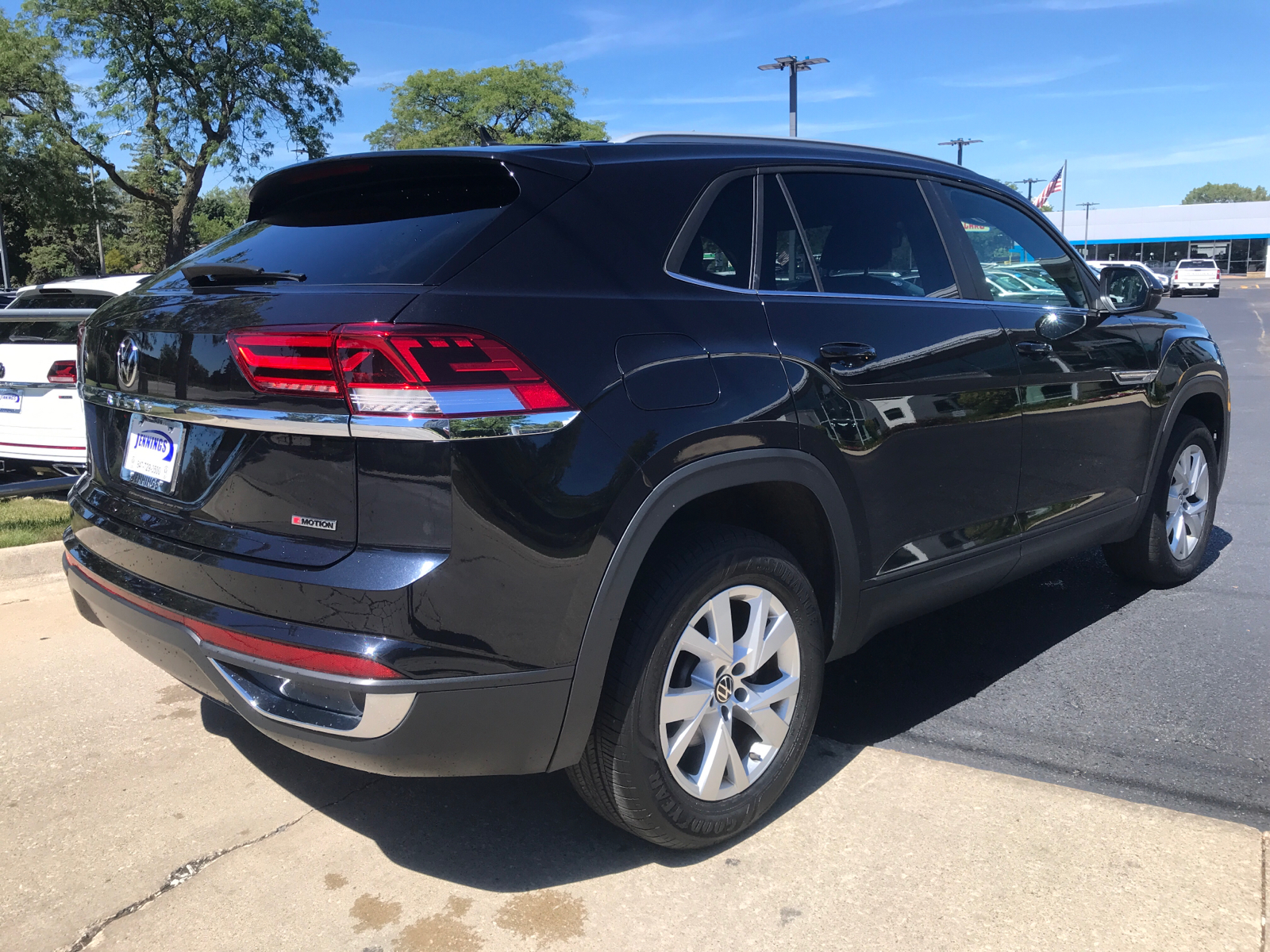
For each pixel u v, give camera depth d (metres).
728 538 2.29
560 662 1.99
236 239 2.57
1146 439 3.83
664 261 2.32
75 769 2.83
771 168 2.67
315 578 1.89
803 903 2.19
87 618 2.63
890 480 2.67
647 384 2.11
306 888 2.28
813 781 2.72
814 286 2.65
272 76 29.09
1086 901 2.16
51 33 28.78
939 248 3.08
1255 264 58.75
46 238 63.03
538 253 2.09
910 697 3.29
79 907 2.21
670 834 2.27
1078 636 3.79
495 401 1.88
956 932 2.07
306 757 2.92
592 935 2.10
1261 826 2.46
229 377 2.00
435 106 37.50
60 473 6.23
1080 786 2.67
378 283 1.98
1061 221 63.22
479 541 1.86
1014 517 3.17
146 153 29.61
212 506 2.09
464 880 2.30
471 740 1.94
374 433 1.83
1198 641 3.71
